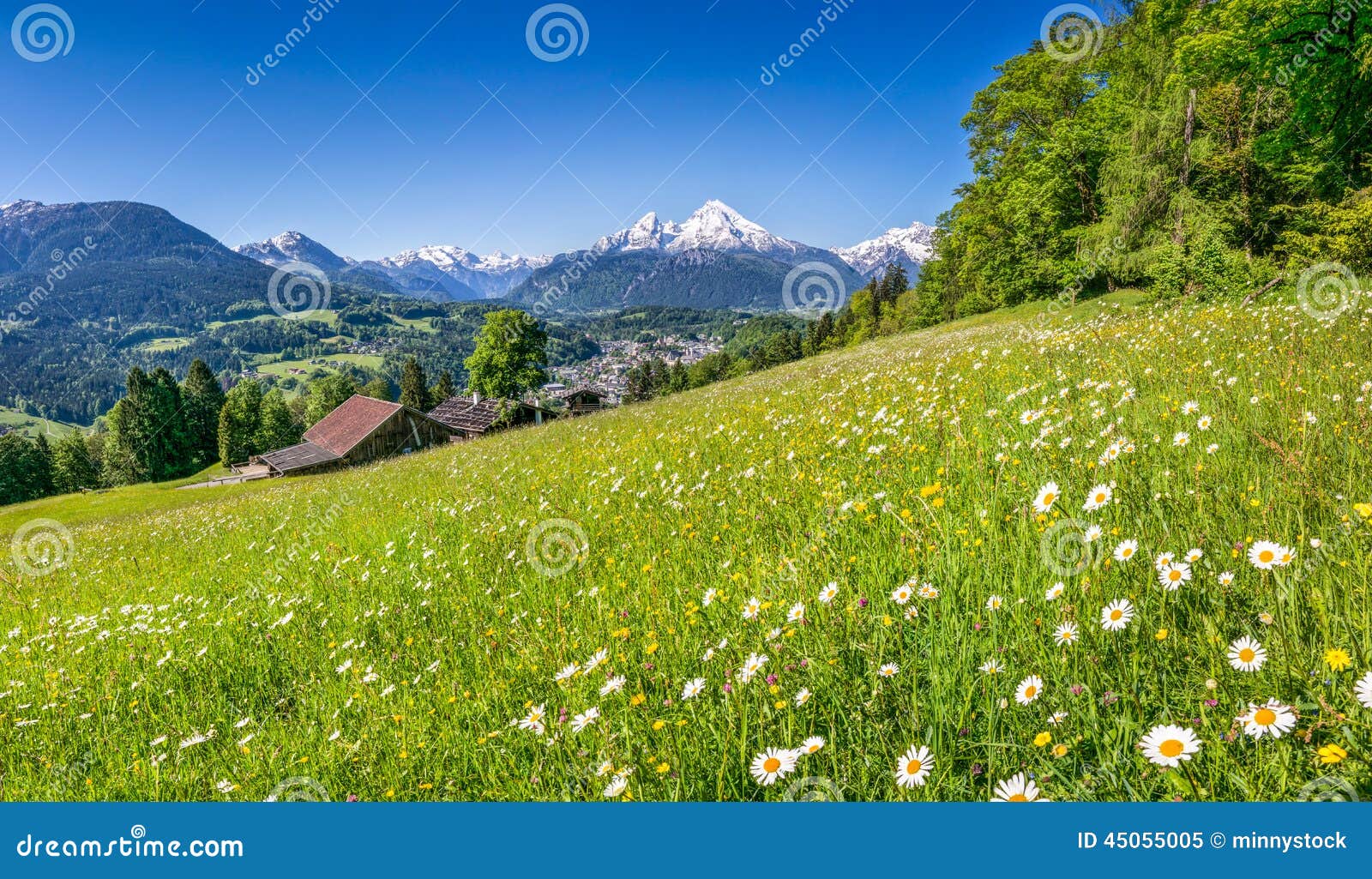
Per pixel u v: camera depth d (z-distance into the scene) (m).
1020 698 2.35
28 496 104.06
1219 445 3.94
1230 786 1.99
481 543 6.80
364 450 68.19
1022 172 48.19
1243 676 2.16
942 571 3.37
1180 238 31.45
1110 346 9.02
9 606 9.91
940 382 9.30
